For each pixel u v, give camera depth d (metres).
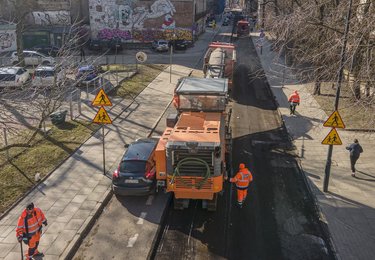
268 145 18.92
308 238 11.61
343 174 15.70
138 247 10.99
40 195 13.58
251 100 27.42
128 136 19.44
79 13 51.47
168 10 50.12
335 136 13.40
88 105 24.61
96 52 46.59
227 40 60.25
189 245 11.21
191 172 12.15
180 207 12.96
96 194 13.71
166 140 13.14
